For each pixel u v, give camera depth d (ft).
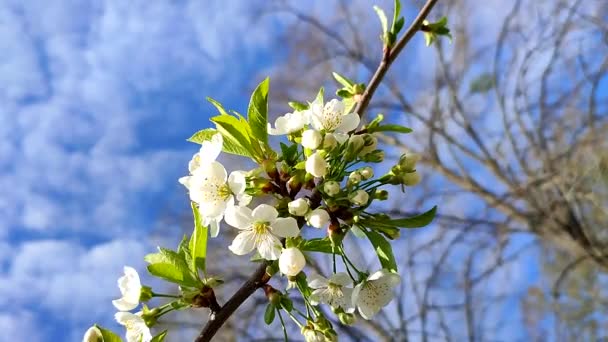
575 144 4.34
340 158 1.69
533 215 4.65
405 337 4.54
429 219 1.68
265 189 1.67
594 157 4.20
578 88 4.42
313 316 1.70
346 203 1.66
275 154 1.68
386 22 1.88
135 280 1.67
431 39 1.90
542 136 4.51
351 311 1.69
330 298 1.69
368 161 1.70
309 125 1.71
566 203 4.39
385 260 1.68
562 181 4.34
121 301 1.66
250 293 1.67
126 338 1.67
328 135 1.65
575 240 4.42
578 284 4.95
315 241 1.68
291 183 1.66
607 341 4.68
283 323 1.67
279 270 1.67
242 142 1.66
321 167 1.62
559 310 4.68
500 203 4.70
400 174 1.70
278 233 1.62
